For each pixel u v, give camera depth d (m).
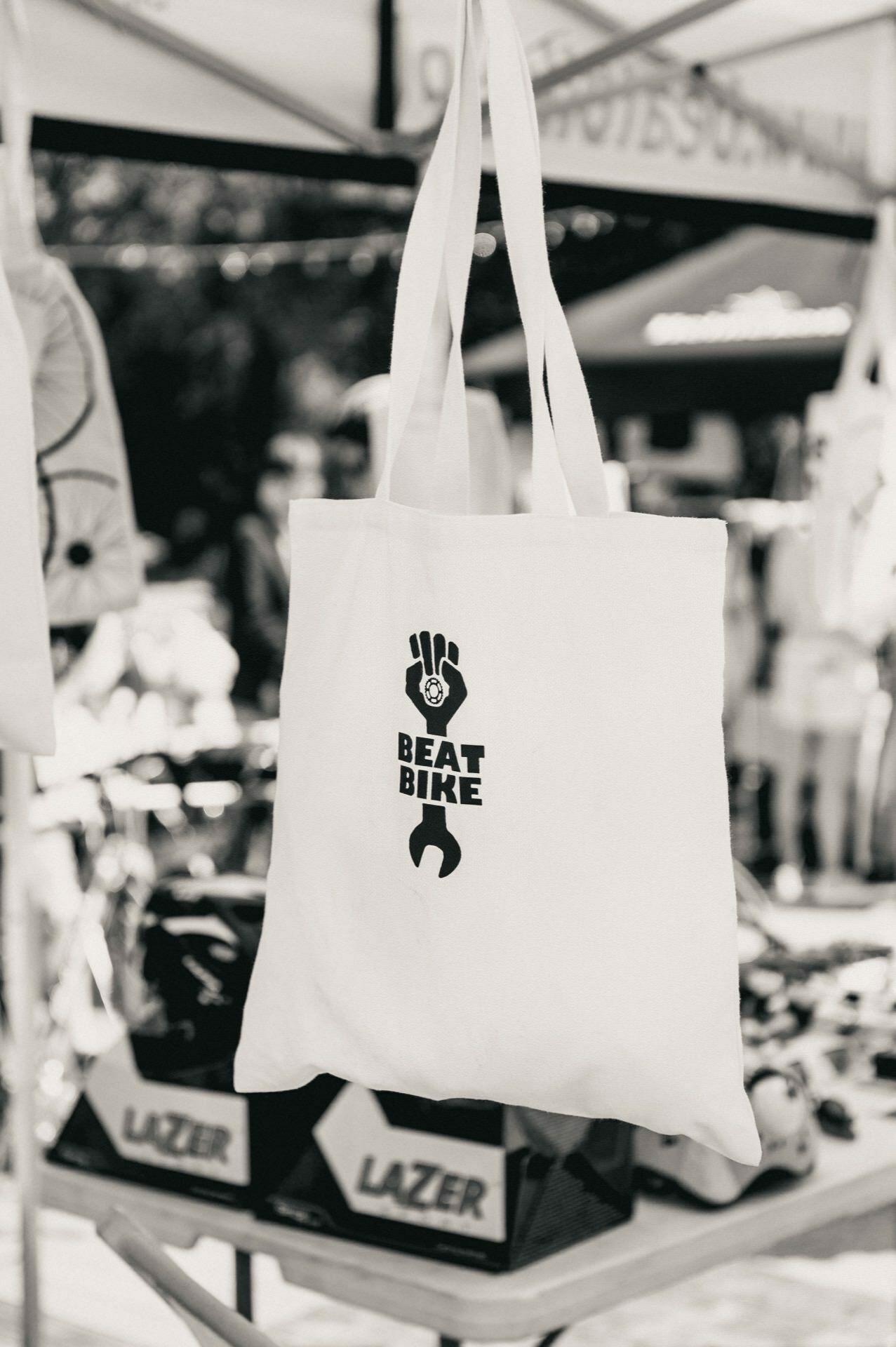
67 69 2.33
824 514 3.02
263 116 2.52
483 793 1.46
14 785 2.59
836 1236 3.07
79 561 2.52
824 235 3.28
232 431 13.92
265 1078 1.64
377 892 1.54
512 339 8.21
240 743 4.30
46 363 2.47
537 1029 1.44
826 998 2.96
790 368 7.20
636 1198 2.12
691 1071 1.43
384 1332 3.53
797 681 7.98
